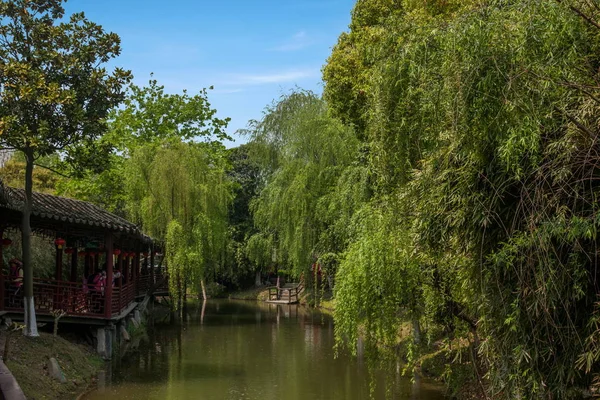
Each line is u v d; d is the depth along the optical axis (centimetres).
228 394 1180
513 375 517
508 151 477
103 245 1598
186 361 1558
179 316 2711
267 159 2198
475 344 809
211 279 3612
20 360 1072
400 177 713
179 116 2858
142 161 2141
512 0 573
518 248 499
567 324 496
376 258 859
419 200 656
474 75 523
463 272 616
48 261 1866
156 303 3186
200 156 2295
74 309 1423
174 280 2061
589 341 475
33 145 1085
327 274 1652
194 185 2159
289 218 1931
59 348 1263
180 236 2006
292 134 1991
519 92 495
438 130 623
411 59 655
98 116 1220
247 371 1420
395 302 860
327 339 1983
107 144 1279
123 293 1795
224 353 1695
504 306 520
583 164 453
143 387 1233
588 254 475
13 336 1178
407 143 690
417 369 1260
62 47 1195
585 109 469
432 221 623
